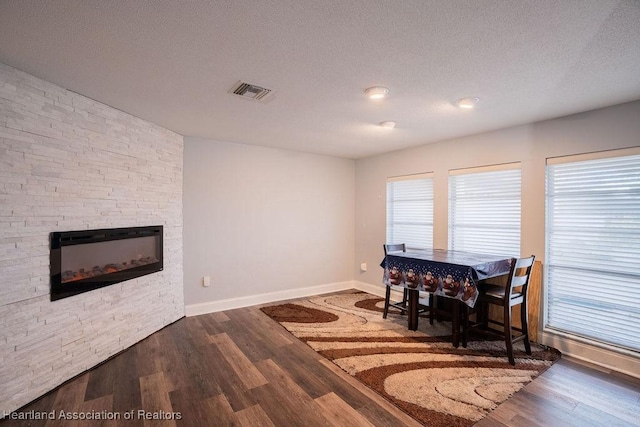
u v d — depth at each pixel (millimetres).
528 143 3320
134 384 2400
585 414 2072
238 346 3104
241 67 2080
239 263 4418
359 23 1579
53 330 2320
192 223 4031
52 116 2340
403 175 4758
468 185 3959
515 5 1428
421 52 1876
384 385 2395
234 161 4355
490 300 2922
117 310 2922
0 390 1979
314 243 5160
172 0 1396
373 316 4000
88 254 2662
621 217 2742
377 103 2742
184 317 3939
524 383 2441
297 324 3707
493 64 2023
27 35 1687
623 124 2693
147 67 2078
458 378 2498
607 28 1608
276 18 1540
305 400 2211
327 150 4867
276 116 3135
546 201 3195
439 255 3561
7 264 2037
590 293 2928
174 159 3764
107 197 2834
